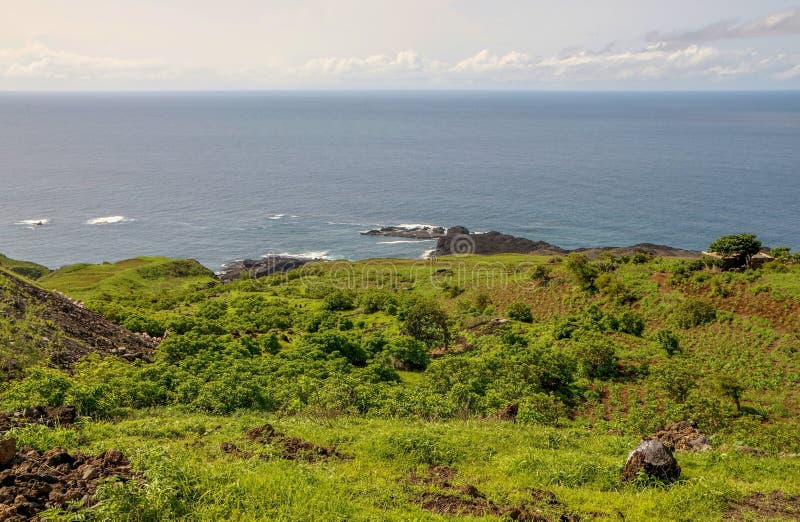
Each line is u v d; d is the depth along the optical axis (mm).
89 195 162750
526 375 35469
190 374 28438
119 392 23000
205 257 113500
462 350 47219
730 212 141625
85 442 14789
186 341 36438
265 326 49844
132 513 9820
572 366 38844
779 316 45812
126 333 38281
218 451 14883
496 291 67938
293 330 50094
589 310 53469
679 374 35219
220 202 159250
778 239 117938
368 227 135750
